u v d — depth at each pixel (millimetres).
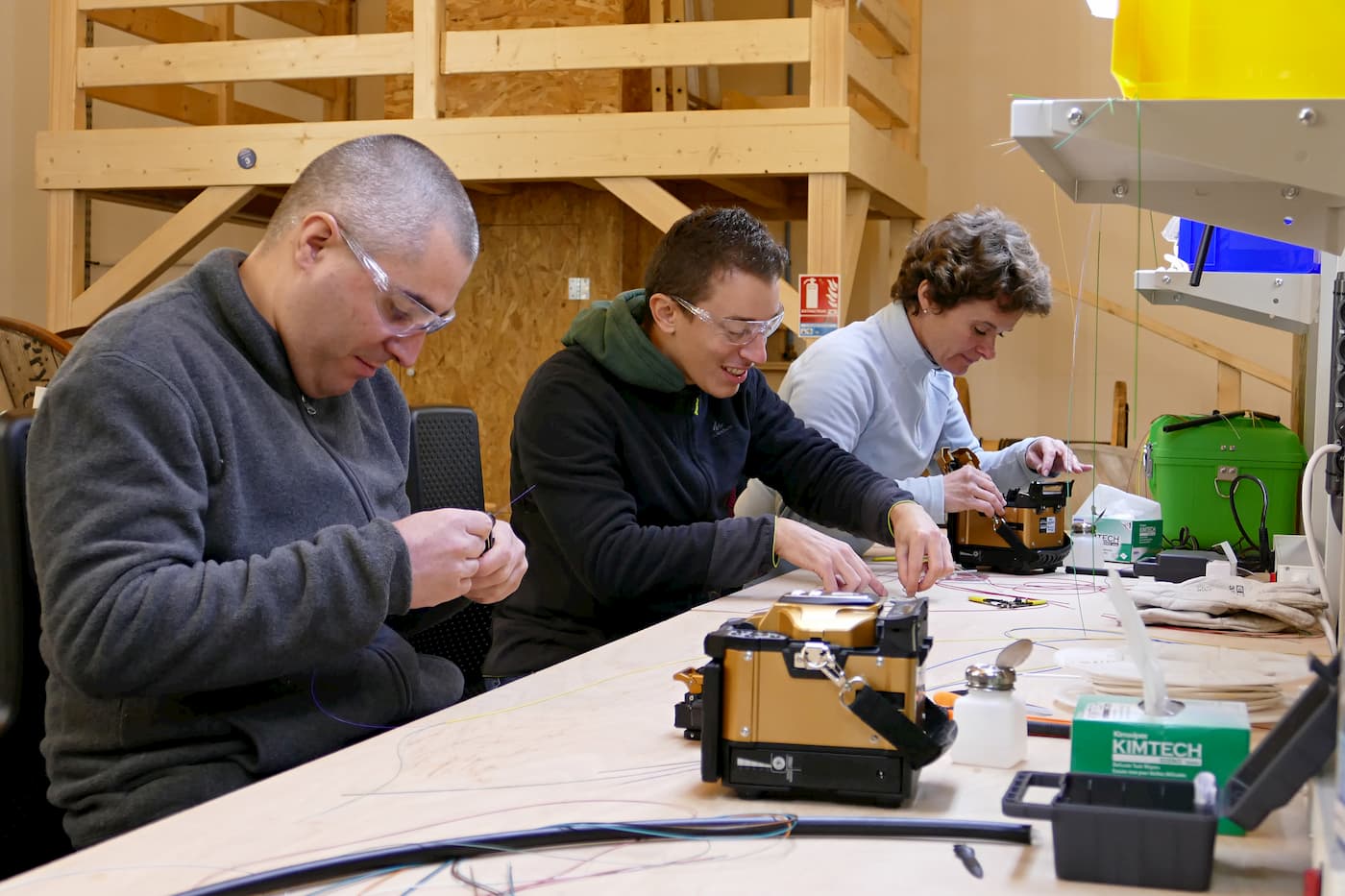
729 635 918
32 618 1401
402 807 906
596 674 1333
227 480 1317
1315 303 2629
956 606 1794
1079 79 5375
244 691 1333
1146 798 776
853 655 896
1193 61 1218
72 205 4859
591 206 5164
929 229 2564
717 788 942
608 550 1806
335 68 4543
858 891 737
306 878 760
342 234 1342
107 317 1297
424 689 1517
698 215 1944
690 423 2045
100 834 1248
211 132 4664
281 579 1204
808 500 2176
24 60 6449
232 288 1366
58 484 1191
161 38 5488
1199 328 5086
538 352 5250
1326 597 1606
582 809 896
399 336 1400
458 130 4383
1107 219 5223
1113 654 1316
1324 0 1180
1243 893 731
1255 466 2547
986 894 731
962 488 2213
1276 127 1197
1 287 6418
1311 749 713
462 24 5090
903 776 882
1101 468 4047
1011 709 1007
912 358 2584
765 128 4094
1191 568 2088
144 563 1177
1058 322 5301
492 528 1357
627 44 4234
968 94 5516
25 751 1411
